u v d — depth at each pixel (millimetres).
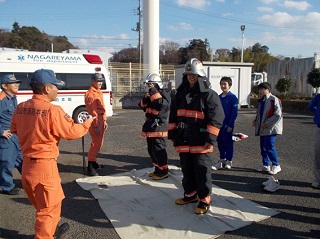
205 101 3674
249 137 9047
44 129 2715
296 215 3863
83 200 4371
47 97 2873
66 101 11133
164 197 4402
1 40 49438
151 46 21000
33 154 2756
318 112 4680
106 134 9727
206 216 3789
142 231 3443
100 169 5922
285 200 4328
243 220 3688
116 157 6812
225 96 5555
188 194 4109
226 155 5781
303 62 20266
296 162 6285
